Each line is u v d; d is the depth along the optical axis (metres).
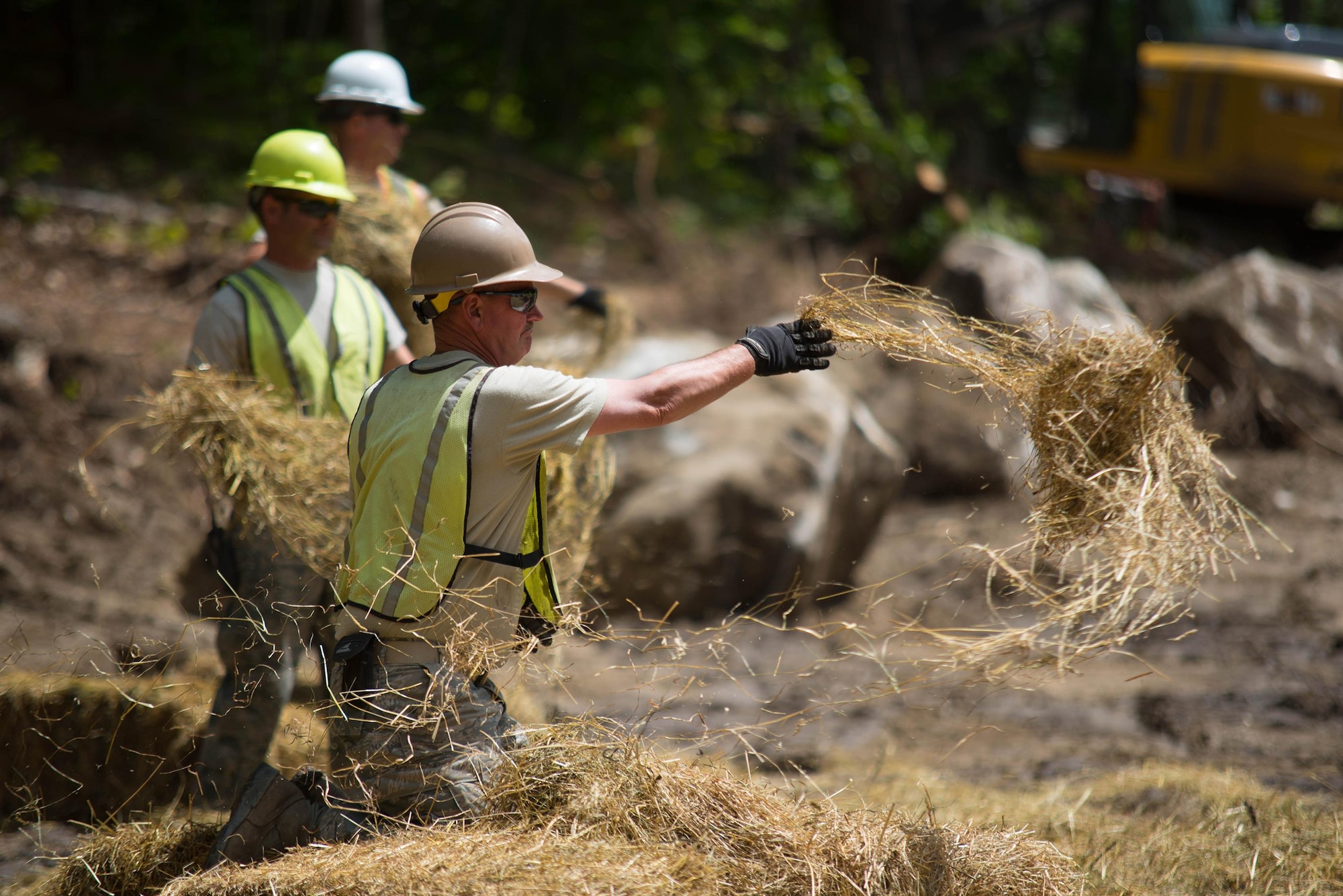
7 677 10.00
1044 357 7.93
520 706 9.58
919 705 12.90
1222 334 24.41
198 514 15.77
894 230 34.06
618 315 12.05
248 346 9.06
